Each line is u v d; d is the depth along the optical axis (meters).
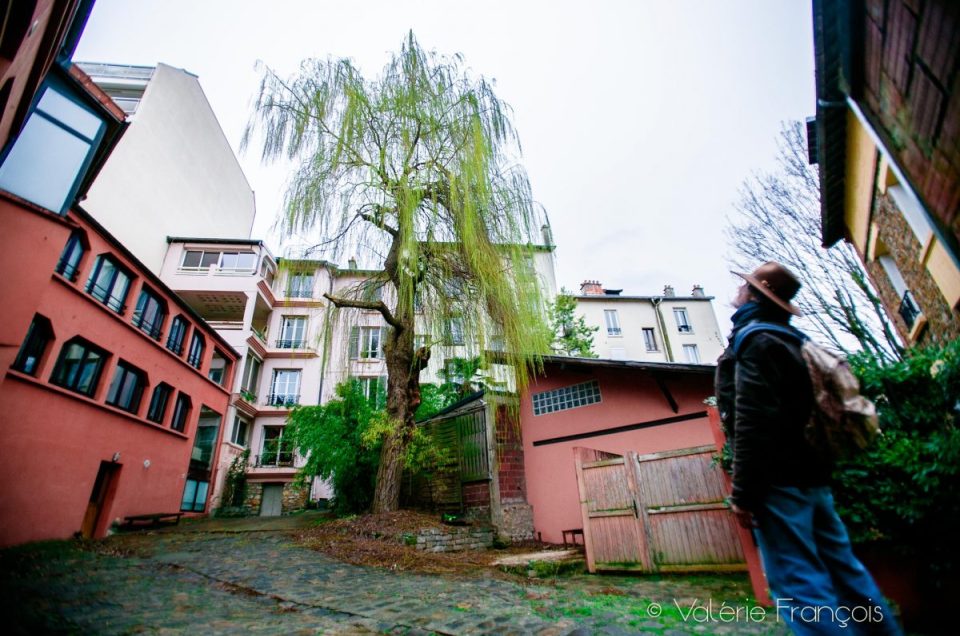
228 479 17.03
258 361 20.05
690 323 25.94
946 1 2.65
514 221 8.55
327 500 17.77
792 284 1.82
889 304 8.12
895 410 3.09
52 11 4.39
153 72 19.05
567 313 19.77
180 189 20.27
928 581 2.79
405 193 8.08
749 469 1.54
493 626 3.12
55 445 8.53
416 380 9.20
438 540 7.34
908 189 4.52
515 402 10.13
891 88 4.11
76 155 7.04
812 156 8.36
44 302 8.47
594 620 3.22
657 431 8.56
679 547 5.16
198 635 2.95
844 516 2.97
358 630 3.09
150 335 12.29
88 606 3.64
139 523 11.31
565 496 9.35
